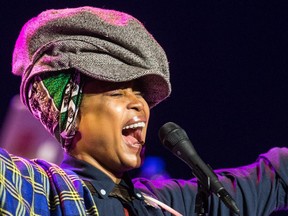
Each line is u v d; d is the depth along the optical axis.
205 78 11.50
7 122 6.13
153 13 11.28
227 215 5.41
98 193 4.63
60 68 4.60
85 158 4.73
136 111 4.73
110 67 4.59
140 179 5.50
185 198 5.39
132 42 4.66
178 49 11.46
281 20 11.71
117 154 4.67
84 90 4.67
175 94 11.37
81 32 4.68
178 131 4.88
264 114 11.55
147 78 4.86
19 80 10.17
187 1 11.48
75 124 4.68
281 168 5.70
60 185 4.17
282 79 11.63
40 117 4.81
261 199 5.60
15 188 3.84
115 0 10.80
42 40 4.76
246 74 11.59
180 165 10.73
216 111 11.46
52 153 6.06
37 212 3.96
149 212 4.91
